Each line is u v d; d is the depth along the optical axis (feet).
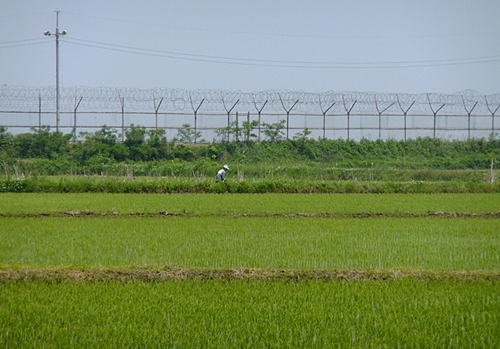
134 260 96.07
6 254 99.86
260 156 343.67
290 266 93.04
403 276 86.69
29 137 335.47
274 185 237.66
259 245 110.73
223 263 94.38
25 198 202.18
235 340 60.75
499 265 94.79
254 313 69.15
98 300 73.31
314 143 359.05
